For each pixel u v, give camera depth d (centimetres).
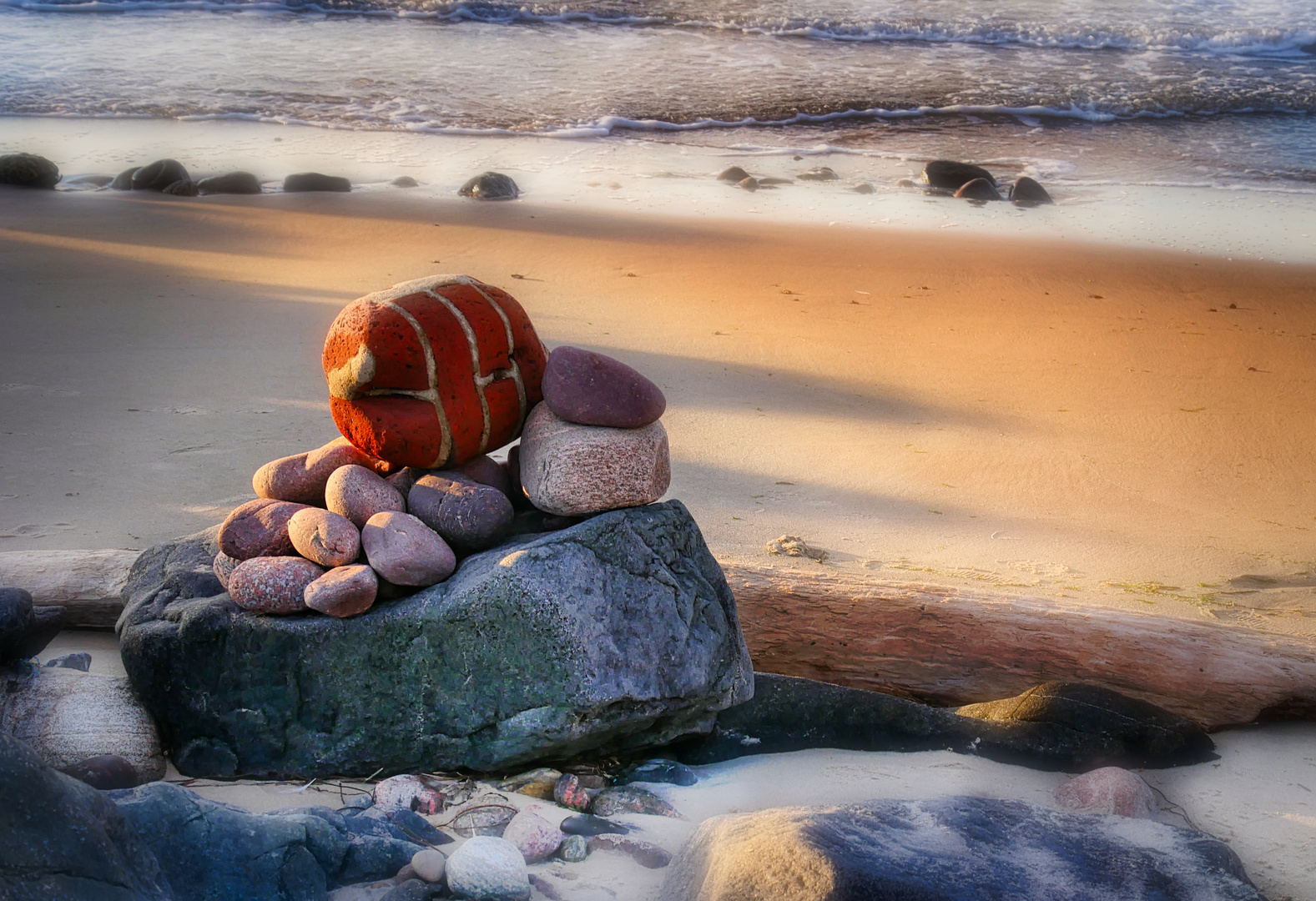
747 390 807
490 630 340
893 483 651
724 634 378
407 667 345
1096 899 278
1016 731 390
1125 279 1170
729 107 2111
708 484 635
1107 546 574
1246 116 2169
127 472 593
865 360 888
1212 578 538
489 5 2752
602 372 369
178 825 278
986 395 820
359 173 1590
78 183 1457
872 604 458
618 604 351
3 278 1001
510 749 347
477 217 1345
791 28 2716
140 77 2116
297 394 738
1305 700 418
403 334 362
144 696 352
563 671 339
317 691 347
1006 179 1727
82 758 333
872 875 268
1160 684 424
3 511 534
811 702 398
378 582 353
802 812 312
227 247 1166
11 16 2519
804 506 611
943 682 432
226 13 2655
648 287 1079
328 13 2694
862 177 1714
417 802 335
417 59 2345
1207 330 999
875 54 2559
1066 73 2436
